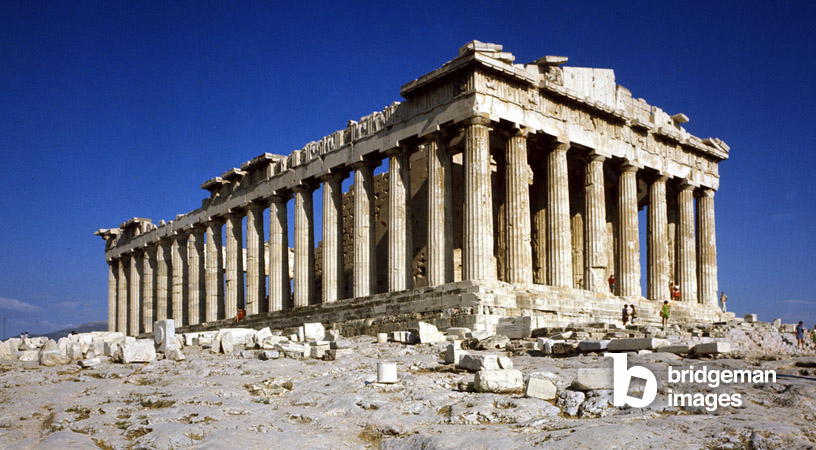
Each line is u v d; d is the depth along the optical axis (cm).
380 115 4822
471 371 2305
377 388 2062
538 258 5138
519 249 4256
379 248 5778
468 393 1939
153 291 7656
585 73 4891
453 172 5147
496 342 3075
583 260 4938
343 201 6344
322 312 4984
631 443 1376
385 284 5691
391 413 1755
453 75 4244
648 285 5334
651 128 5244
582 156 4881
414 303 4197
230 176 6216
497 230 5188
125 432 1619
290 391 2122
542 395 1816
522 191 4306
